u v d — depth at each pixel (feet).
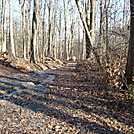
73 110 17.84
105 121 15.20
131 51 20.15
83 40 80.02
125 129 13.89
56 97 22.66
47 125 14.32
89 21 42.70
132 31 19.98
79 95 22.95
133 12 19.71
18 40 126.72
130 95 19.58
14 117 15.96
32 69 46.88
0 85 28.76
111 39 26.68
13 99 21.86
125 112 16.92
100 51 26.35
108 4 36.60
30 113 17.07
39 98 22.34
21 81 32.89
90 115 16.51
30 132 13.03
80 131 13.37
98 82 27.61
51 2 82.07
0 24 84.48
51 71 46.62
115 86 21.61
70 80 32.71
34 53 55.16
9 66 45.93
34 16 53.93
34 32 54.60
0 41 88.07
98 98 21.02
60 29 103.55
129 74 20.35
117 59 24.18
